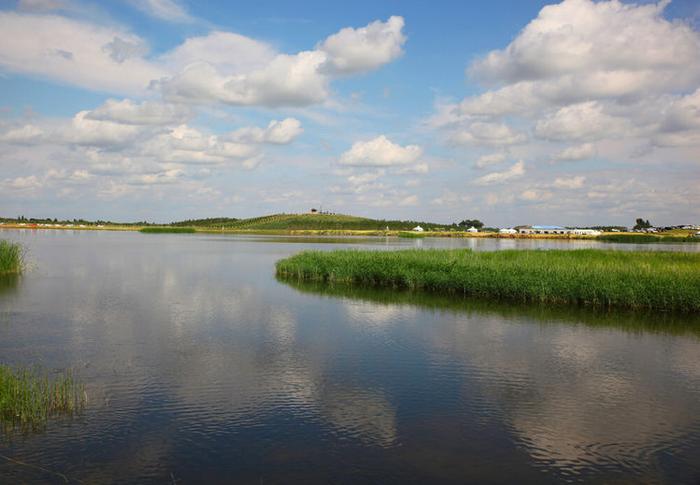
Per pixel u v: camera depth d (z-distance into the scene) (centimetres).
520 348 2095
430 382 1664
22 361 1838
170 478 1055
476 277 3456
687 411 1442
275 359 1905
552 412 1426
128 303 3081
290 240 12700
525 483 1059
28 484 1018
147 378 1664
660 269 3312
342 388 1598
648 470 1120
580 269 3425
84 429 1270
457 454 1177
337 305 3070
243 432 1271
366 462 1134
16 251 4584
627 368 1834
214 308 2942
